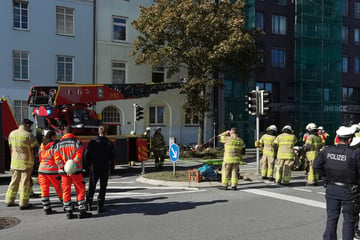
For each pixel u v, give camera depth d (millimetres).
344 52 35625
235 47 18797
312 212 7254
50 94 12562
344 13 35969
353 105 35656
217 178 10977
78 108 13250
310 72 32750
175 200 8398
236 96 29344
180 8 19297
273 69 31641
